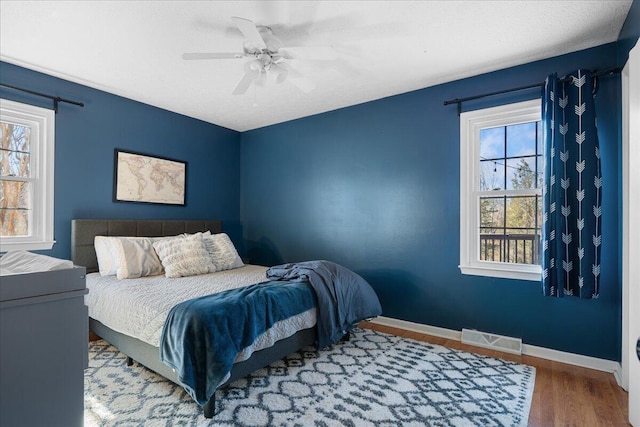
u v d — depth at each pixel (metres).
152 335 2.06
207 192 4.37
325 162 3.97
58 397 0.65
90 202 3.25
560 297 2.53
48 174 2.96
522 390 2.11
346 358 2.57
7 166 2.80
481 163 3.02
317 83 3.14
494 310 2.86
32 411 0.62
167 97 3.51
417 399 1.99
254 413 1.83
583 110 2.34
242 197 4.80
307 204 4.12
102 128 3.33
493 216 2.96
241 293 2.21
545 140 2.48
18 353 0.60
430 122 3.22
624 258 2.17
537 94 2.67
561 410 1.90
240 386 2.12
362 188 3.66
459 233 3.04
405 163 3.37
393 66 2.79
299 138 4.21
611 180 2.34
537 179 2.76
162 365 2.03
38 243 2.89
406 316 3.32
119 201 3.46
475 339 2.87
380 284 3.50
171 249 3.18
